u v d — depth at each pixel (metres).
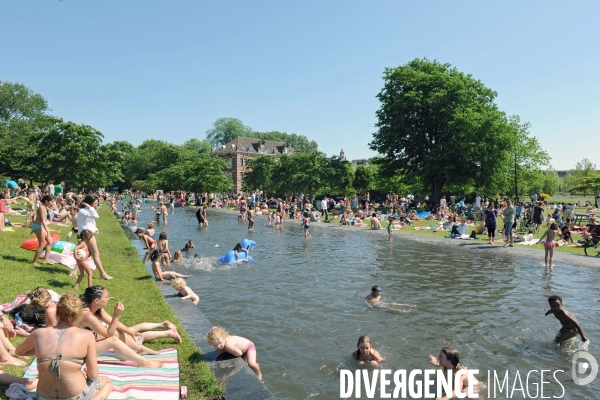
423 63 50.12
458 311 10.30
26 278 9.82
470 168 44.88
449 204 46.75
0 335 6.12
